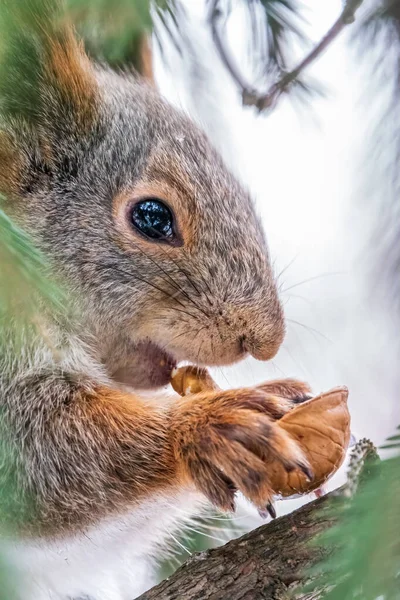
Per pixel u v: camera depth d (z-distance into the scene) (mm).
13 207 1427
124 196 1427
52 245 1427
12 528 1417
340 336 1491
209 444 1401
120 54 1447
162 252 1426
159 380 1436
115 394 1420
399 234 1429
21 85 1424
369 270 1434
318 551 1386
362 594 1362
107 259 1426
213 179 1432
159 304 1427
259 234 1435
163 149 1430
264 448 1396
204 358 1429
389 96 1431
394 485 1366
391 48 1433
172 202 1427
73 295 1426
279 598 1385
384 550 1363
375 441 1494
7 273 1368
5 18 1410
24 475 1417
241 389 1408
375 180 1431
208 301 1427
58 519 1417
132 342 1432
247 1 1449
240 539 1392
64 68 1428
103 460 1415
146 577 1458
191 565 1391
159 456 1413
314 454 1396
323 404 1397
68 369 1421
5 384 1419
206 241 1427
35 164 1427
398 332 1449
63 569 1436
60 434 1416
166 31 1441
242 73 1456
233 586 1387
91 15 1425
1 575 1384
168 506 1425
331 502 1390
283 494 1396
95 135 1429
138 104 1435
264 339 1428
